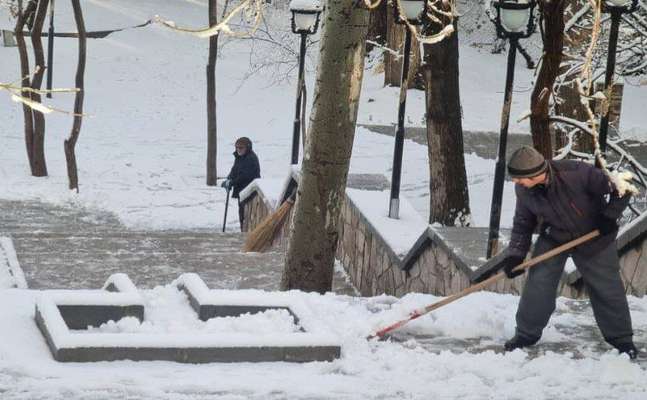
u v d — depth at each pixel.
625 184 22.94
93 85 117.50
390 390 22.17
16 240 51.78
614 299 24.33
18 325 24.69
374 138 98.56
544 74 42.19
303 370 23.25
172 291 27.94
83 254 49.66
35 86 78.88
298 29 62.97
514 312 27.70
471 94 125.50
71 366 22.44
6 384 21.23
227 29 23.91
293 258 35.28
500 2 39.03
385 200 49.94
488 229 40.78
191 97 115.81
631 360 24.45
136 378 21.94
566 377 23.19
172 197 76.69
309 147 34.69
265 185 61.28
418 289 41.56
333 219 35.03
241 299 26.06
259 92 119.88
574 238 23.98
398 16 46.25
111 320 25.11
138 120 105.44
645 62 58.41
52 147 91.69
